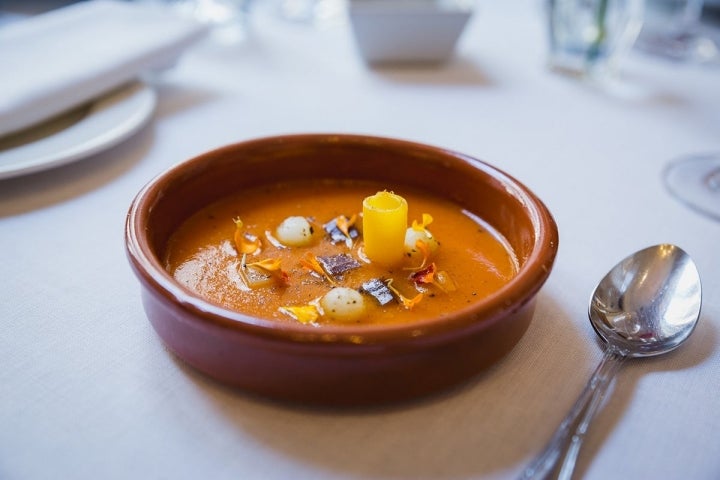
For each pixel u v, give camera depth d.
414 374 0.50
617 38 1.30
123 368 0.56
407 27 1.27
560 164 0.99
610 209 0.87
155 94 1.13
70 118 1.00
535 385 0.56
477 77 1.31
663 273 0.67
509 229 0.69
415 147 0.77
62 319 0.62
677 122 1.16
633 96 1.26
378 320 0.57
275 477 0.47
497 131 1.09
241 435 0.50
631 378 0.58
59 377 0.55
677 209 0.88
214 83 1.23
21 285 0.66
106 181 0.88
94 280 0.68
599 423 0.53
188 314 0.48
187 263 0.64
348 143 0.78
